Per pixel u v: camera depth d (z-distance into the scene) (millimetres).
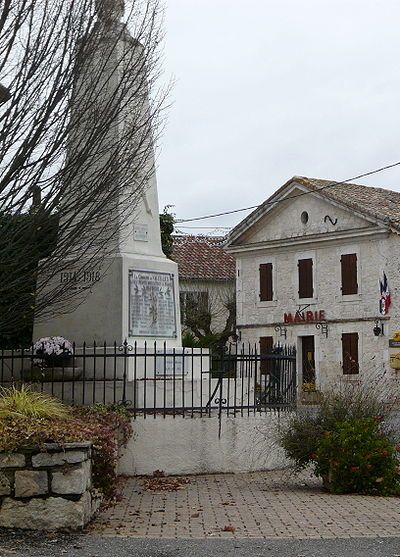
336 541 8109
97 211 10445
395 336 34469
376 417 11852
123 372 13086
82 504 8477
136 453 12555
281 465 13812
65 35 10086
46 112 9852
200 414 13141
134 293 13562
